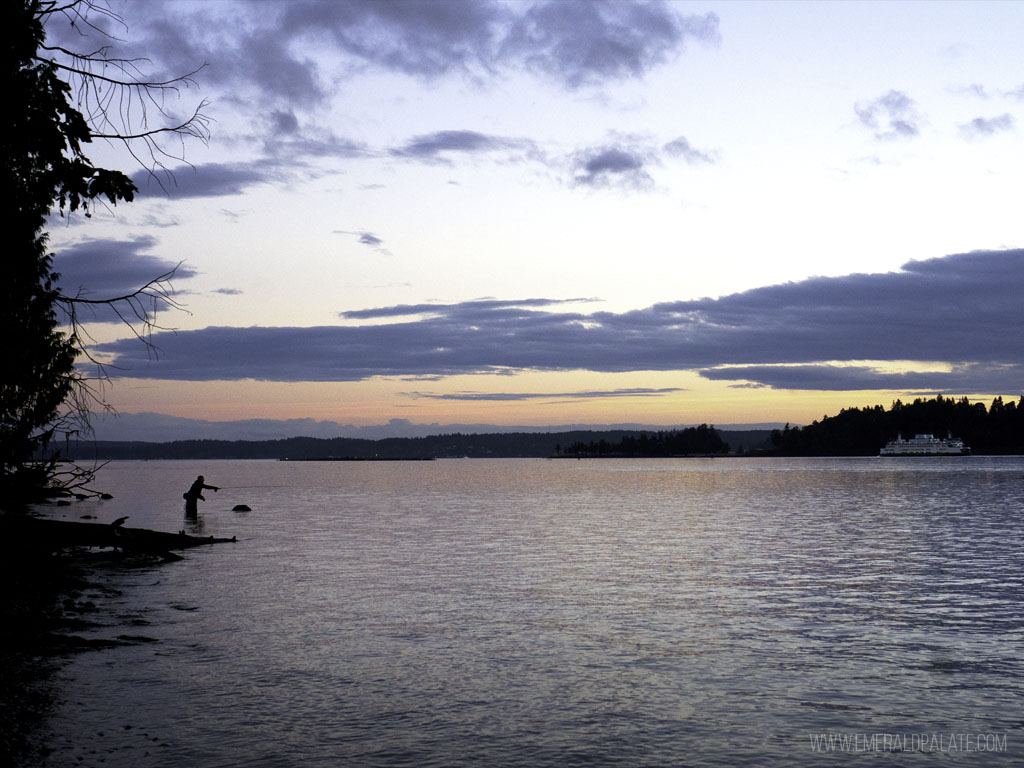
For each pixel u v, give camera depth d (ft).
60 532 93.66
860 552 109.81
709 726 38.17
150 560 99.40
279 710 40.01
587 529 148.25
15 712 39.24
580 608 67.31
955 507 214.69
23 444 63.00
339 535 135.13
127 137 41.45
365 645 53.88
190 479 517.55
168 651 52.11
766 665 48.93
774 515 187.01
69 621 61.05
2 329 50.14
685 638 56.18
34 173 43.29
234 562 98.43
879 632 58.23
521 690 43.68
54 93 41.11
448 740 36.06
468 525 158.40
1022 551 110.83
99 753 33.94
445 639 55.72
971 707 41.11
